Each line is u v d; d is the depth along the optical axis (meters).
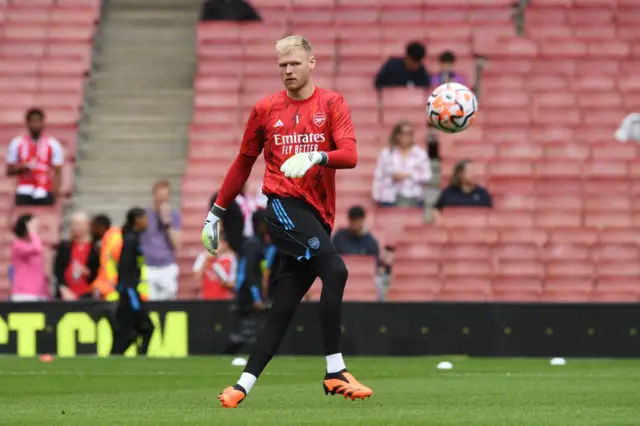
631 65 74.56
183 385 32.34
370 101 70.31
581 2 79.12
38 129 63.22
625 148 67.25
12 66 74.31
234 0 76.88
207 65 74.62
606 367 42.09
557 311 48.84
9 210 62.53
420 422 20.53
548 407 24.38
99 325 49.34
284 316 24.27
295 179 24.02
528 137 69.12
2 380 34.41
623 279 58.31
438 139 67.56
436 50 75.38
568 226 62.06
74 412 23.16
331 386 24.19
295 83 24.06
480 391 29.77
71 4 80.31
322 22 77.88
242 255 48.84
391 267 58.19
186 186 64.94
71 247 53.75
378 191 62.62
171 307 49.25
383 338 48.97
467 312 48.91
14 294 54.06
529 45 75.25
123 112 73.94
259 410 23.23
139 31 80.19
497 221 61.75
